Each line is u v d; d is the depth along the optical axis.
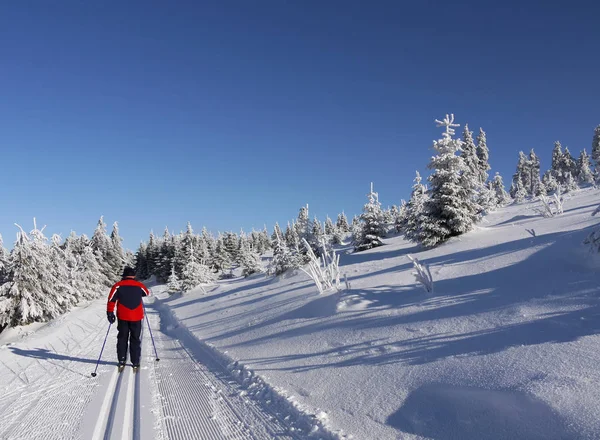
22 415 4.71
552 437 2.49
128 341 7.27
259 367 5.80
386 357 4.63
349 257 22.91
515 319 4.47
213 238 82.56
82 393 5.46
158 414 4.33
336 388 4.31
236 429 3.77
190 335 11.22
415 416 3.27
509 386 3.13
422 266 7.02
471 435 2.81
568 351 3.41
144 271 86.19
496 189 54.78
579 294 4.60
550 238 8.73
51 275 23.20
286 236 73.38
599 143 63.72
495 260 8.20
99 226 57.62
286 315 8.66
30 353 9.24
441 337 4.65
